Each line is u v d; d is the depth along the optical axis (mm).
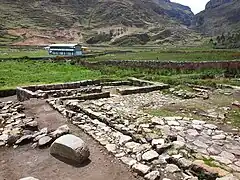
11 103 17906
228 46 95688
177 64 37375
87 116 14219
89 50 93438
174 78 29000
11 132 11719
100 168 8992
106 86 26672
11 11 167625
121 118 13438
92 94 19875
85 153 9531
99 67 41781
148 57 55469
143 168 8484
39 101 18703
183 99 19625
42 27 156875
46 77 32531
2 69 39906
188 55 55312
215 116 14594
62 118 14445
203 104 17641
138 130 11461
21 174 8727
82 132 12180
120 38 153375
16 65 45406
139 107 17000
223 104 17531
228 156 9422
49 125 13188
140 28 183125
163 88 24062
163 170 8484
